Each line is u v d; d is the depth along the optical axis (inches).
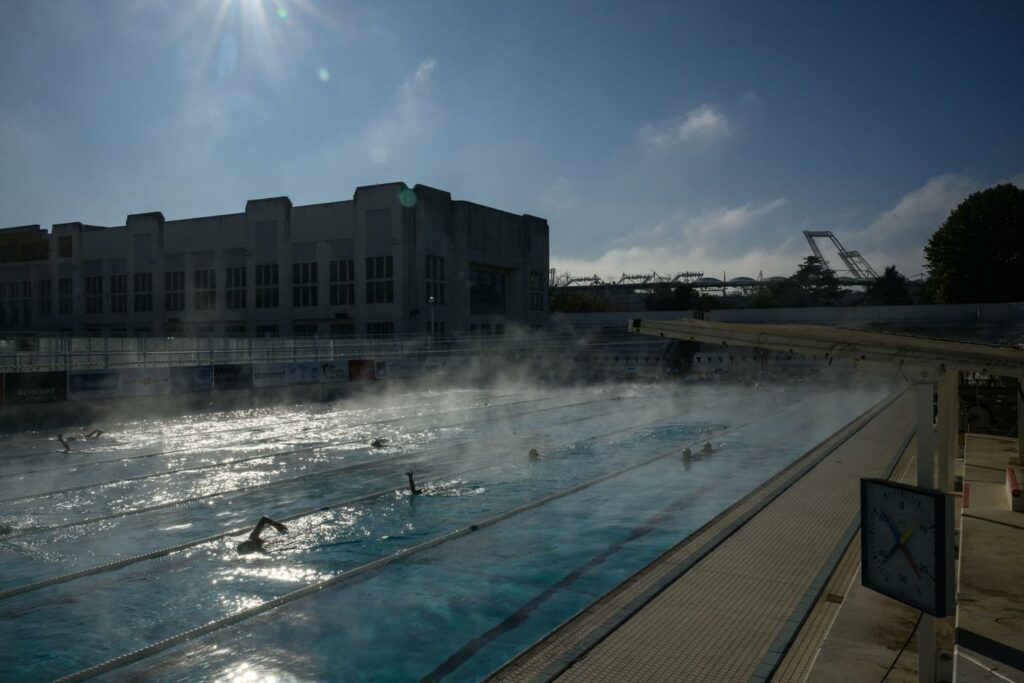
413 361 1515.7
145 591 355.9
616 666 212.7
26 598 347.9
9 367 1067.3
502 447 785.6
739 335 216.8
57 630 310.5
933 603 173.3
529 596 342.0
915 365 183.8
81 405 944.3
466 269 2135.8
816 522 377.7
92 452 756.0
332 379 1328.7
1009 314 1854.1
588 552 408.2
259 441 834.8
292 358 1502.2
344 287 2000.5
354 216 1978.3
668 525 463.8
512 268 2364.7
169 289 2278.5
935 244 2145.7
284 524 476.7
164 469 666.2
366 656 278.5
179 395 1073.5
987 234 2004.2
